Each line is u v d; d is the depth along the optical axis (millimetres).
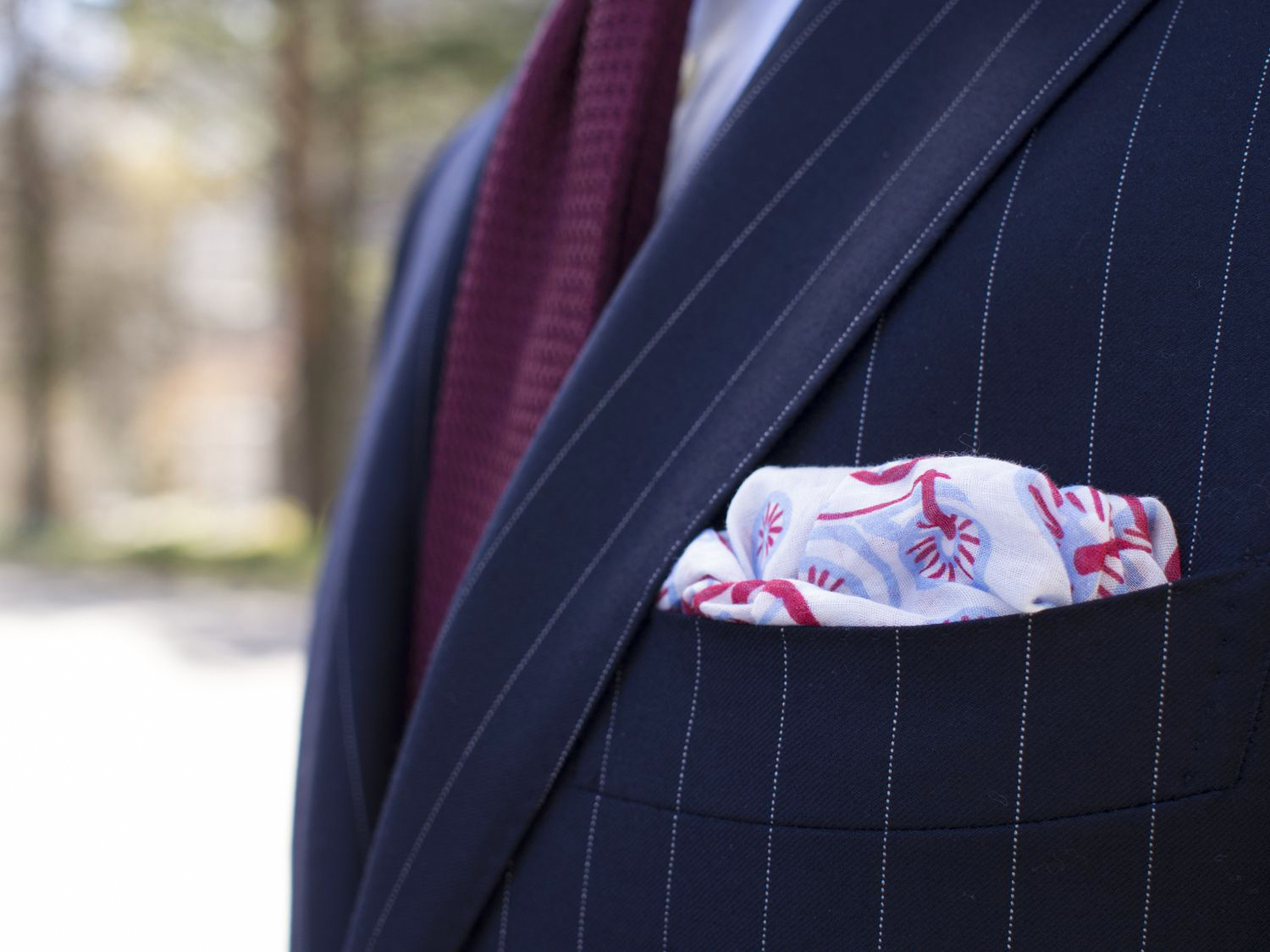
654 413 304
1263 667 256
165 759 2084
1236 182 263
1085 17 284
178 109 4578
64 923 1397
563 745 302
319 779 374
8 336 6410
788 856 278
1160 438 265
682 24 342
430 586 373
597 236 335
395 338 419
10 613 3787
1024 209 281
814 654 278
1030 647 265
